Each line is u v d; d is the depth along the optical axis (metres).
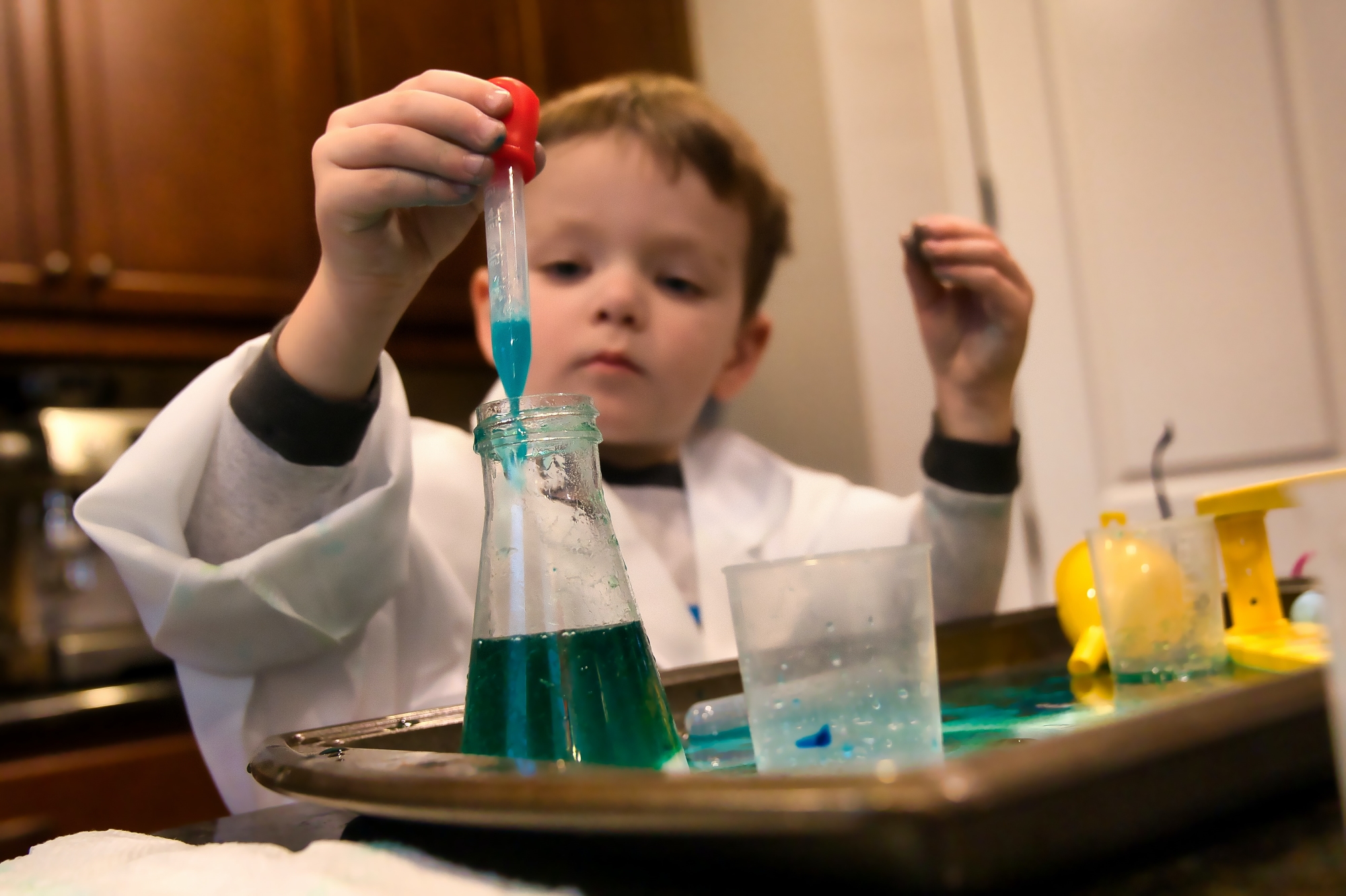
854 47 1.74
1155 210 1.48
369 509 0.59
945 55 1.63
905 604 0.36
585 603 0.36
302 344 0.57
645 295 0.89
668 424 0.91
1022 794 0.20
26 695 1.48
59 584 1.60
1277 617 0.56
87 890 0.30
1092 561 0.56
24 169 1.44
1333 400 1.36
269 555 0.56
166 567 0.55
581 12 1.91
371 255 0.54
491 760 0.31
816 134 1.80
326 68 1.68
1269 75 1.39
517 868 0.28
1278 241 1.39
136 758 1.30
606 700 0.35
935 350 0.88
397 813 0.28
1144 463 1.50
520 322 0.41
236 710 0.61
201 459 0.58
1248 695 0.27
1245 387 1.42
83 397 1.63
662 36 2.00
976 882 0.20
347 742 0.42
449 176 0.44
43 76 1.47
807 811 0.20
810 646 0.36
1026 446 1.59
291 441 0.58
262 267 1.61
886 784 0.20
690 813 0.21
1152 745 0.23
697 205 0.92
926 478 0.88
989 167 1.60
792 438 1.87
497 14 1.82
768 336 1.15
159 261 1.53
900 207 1.69
